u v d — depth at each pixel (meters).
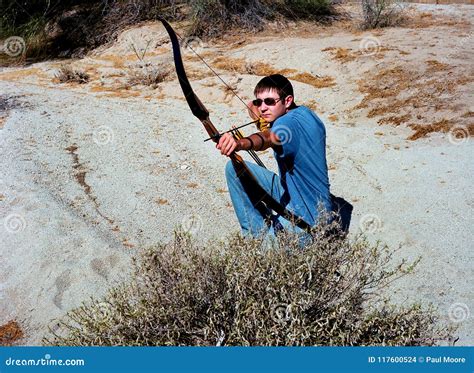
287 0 11.95
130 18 12.28
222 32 11.27
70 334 3.14
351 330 2.85
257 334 2.75
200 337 2.87
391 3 11.63
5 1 12.45
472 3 13.58
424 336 2.97
